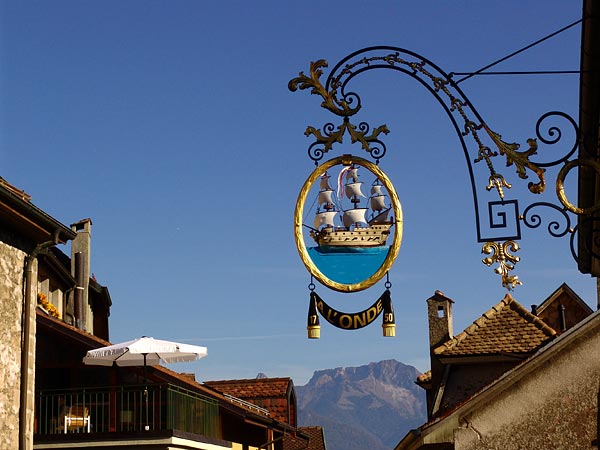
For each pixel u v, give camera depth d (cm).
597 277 1414
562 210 941
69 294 2688
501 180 952
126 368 2462
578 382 1116
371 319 954
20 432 1565
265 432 3191
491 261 950
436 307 2609
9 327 1554
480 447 1134
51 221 1593
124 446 2208
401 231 961
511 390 1136
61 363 2414
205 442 2442
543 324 2325
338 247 966
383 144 968
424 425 1167
